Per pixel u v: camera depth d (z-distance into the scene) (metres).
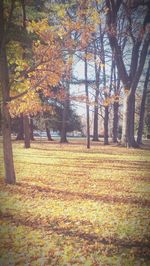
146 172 4.42
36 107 5.70
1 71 5.48
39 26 5.22
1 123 5.35
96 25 5.09
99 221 3.74
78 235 3.58
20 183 4.73
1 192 4.46
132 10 4.79
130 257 3.22
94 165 4.96
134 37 4.82
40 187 4.61
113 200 4.03
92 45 5.29
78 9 5.10
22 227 3.74
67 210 4.02
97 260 3.25
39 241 3.54
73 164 5.18
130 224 3.61
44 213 3.94
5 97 5.47
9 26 5.33
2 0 5.35
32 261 3.29
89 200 4.18
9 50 5.58
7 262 3.29
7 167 4.96
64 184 4.60
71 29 5.18
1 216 3.88
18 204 4.09
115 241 3.43
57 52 5.40
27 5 5.30
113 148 5.36
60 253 3.35
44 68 5.47
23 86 5.55
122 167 4.59
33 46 5.45
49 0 5.27
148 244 3.34
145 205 3.81
